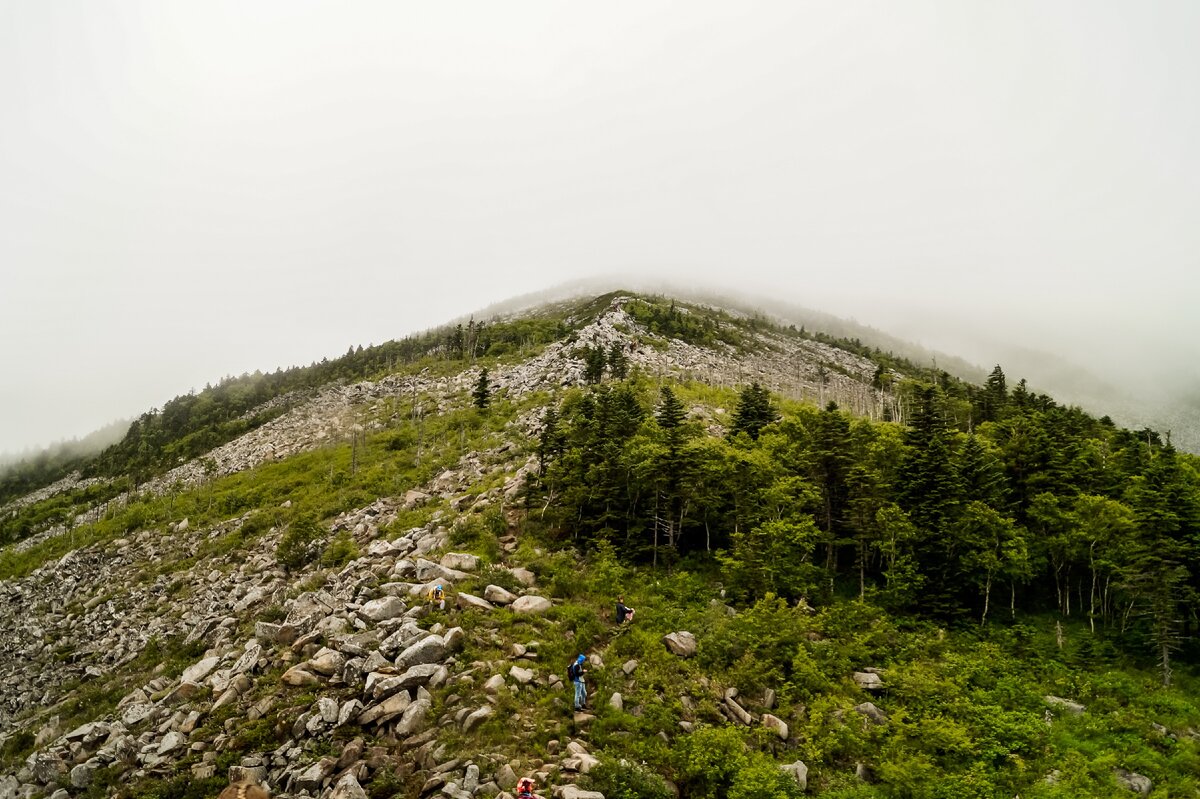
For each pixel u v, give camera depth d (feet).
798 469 138.62
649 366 328.90
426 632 79.82
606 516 124.16
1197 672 101.35
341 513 178.29
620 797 57.41
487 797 55.62
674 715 73.00
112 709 94.79
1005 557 113.19
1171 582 102.42
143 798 60.29
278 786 59.72
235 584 145.79
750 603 106.63
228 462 333.42
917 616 108.88
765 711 78.84
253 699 74.43
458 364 407.64
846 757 73.26
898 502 123.85
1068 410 232.73
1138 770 77.15
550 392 269.64
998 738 80.12
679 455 125.90
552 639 84.58
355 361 593.01
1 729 112.37
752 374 386.11
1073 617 116.47
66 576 212.23
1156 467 133.18
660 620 95.71
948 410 251.19
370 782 58.80
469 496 152.87
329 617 89.04
